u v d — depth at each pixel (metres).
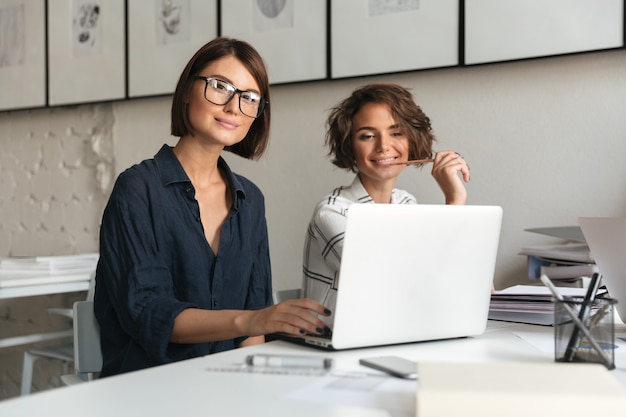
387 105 1.78
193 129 1.42
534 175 2.23
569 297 1.04
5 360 3.22
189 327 1.16
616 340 1.14
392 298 1.03
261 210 1.56
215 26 2.71
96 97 2.98
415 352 1.02
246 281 1.50
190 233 1.37
